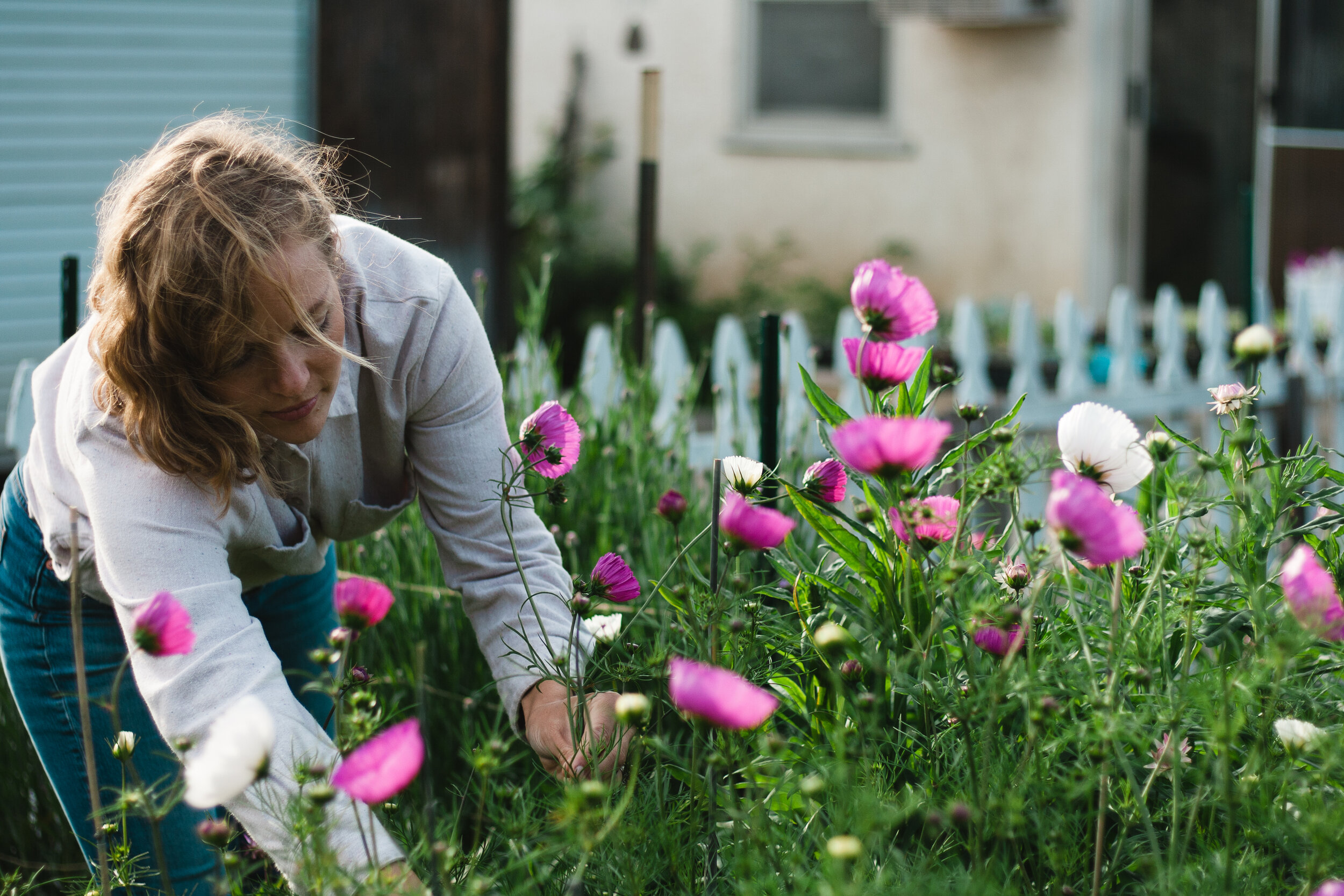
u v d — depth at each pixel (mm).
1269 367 4426
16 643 1567
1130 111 7539
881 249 8648
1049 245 7969
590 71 9352
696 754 1053
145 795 1069
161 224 1125
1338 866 974
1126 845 1072
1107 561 911
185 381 1187
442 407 1488
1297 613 951
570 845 960
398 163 4641
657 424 3076
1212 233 7246
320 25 4434
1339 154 6723
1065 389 4387
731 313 8523
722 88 9023
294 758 1083
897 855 982
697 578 1264
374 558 2193
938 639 1177
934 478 1287
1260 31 6934
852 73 8734
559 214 8992
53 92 4074
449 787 1586
